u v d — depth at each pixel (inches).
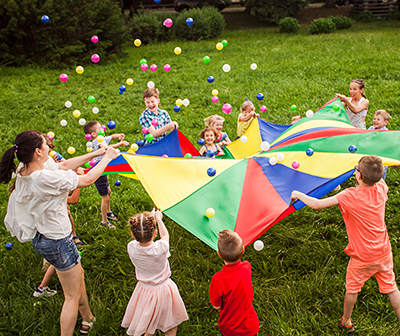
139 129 326.3
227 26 983.6
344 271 159.5
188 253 175.2
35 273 165.0
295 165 147.9
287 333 130.8
